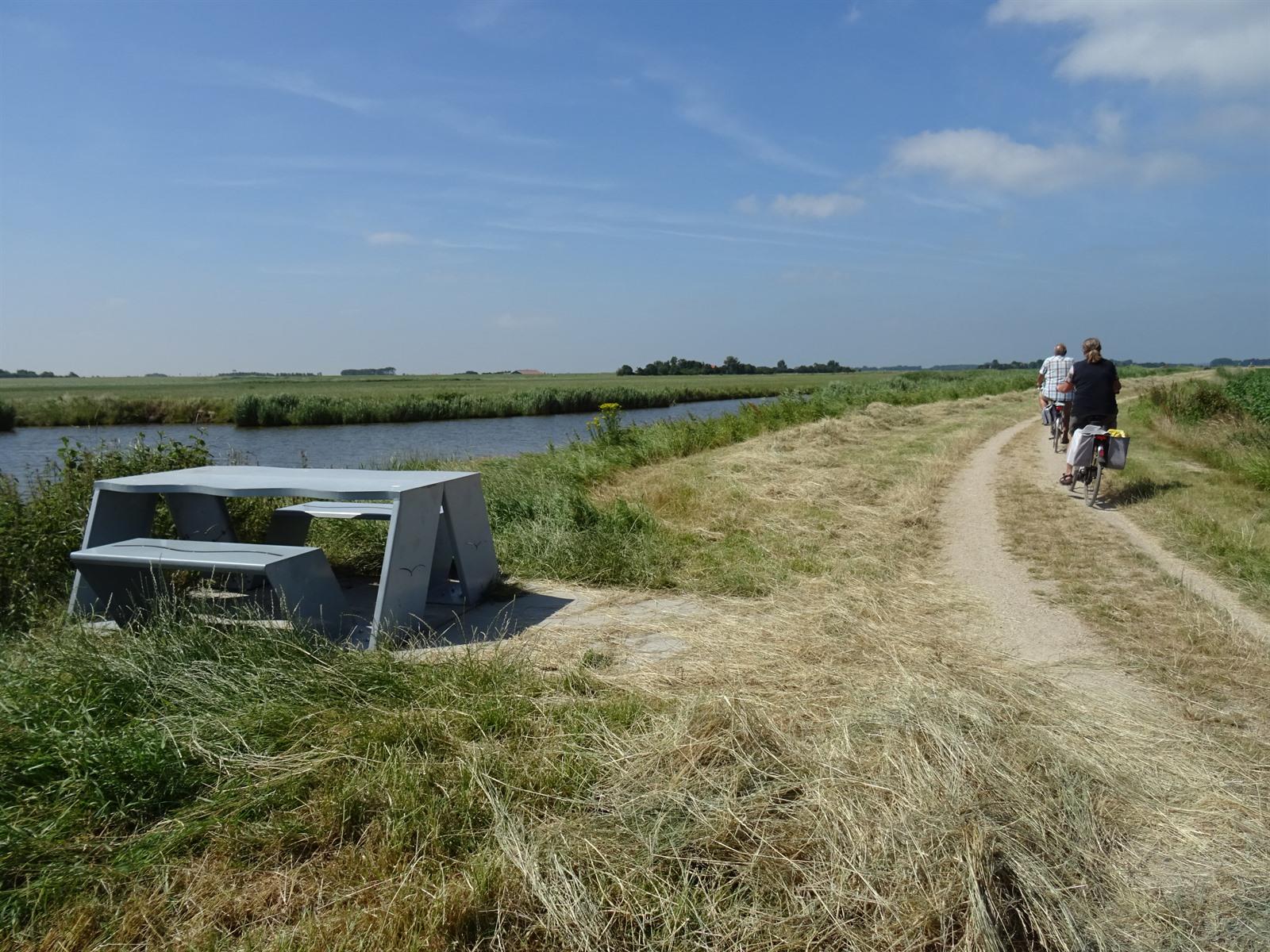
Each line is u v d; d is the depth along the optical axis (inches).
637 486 428.1
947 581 255.6
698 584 245.1
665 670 169.6
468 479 226.2
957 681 160.6
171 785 116.9
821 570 262.8
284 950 86.8
